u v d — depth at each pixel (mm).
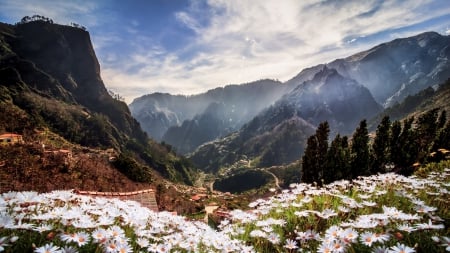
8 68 174250
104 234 3217
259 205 7031
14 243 3010
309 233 4500
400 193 5617
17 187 25953
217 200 87812
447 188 5996
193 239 4391
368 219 3941
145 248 3779
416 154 19719
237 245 4812
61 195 4414
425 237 3836
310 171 21328
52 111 166500
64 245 3162
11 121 106750
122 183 51375
